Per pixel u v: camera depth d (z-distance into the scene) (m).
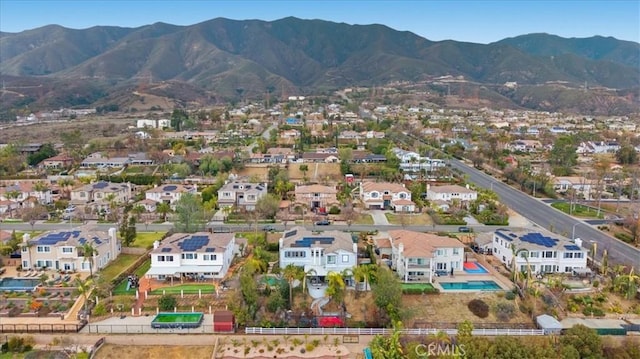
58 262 92.56
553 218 130.25
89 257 85.88
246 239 107.00
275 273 87.25
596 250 103.12
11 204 137.12
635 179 156.12
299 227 102.69
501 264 95.50
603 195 154.50
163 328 70.88
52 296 81.06
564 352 62.84
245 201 140.25
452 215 129.50
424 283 86.81
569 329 67.81
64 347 67.88
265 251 96.25
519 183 168.12
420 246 89.94
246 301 74.88
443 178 169.38
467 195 142.38
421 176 172.62
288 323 71.69
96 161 196.00
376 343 65.00
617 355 64.38
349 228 118.88
